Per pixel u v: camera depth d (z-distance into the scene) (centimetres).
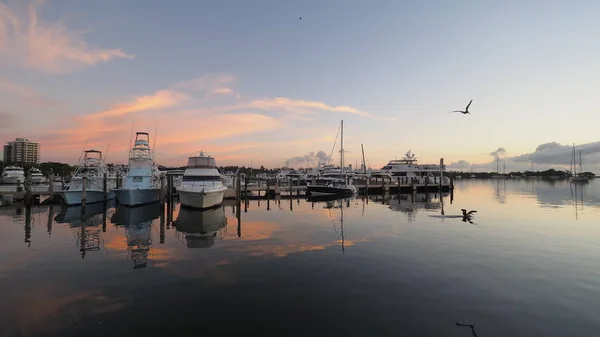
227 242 1759
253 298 972
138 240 1828
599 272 1190
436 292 1003
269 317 847
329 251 1530
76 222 2522
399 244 1653
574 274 1168
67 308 908
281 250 1563
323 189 5556
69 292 1027
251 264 1327
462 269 1228
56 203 3791
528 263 1302
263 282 1110
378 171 8300
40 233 2052
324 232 2036
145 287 1070
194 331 777
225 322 821
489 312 866
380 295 984
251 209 3469
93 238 1894
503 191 6838
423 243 1670
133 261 1384
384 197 5175
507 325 798
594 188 7981
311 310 886
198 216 2861
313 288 1048
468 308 890
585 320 821
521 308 888
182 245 1694
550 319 827
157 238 1889
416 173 7631
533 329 779
